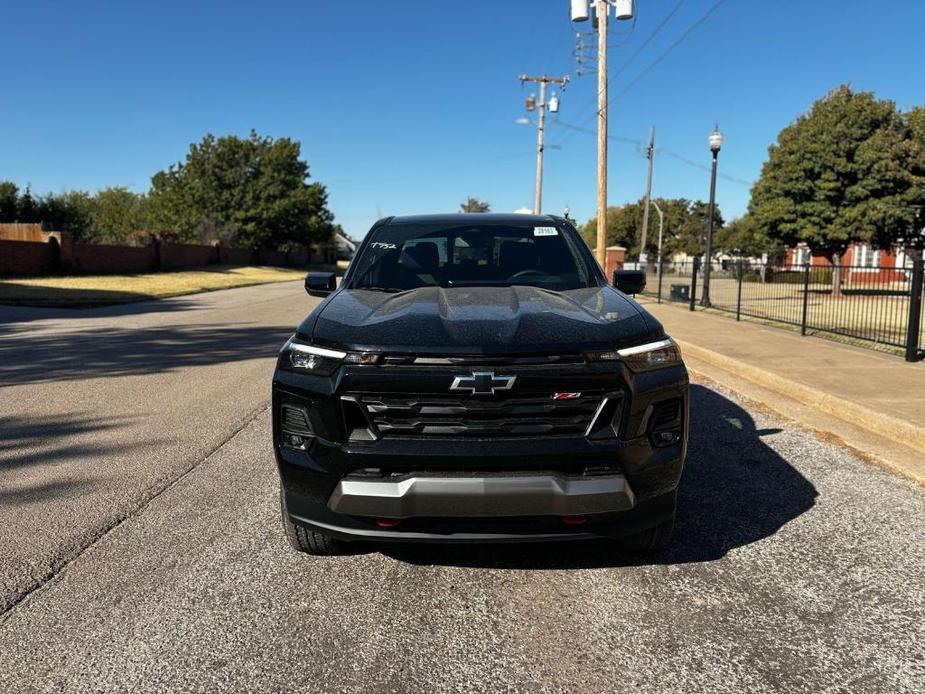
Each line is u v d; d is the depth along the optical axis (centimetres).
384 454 282
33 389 754
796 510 406
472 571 334
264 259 5256
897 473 473
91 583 319
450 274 425
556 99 3981
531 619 290
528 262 436
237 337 1204
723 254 6225
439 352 284
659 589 315
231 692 243
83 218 3850
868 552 351
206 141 5253
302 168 5538
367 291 404
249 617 291
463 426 285
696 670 255
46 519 393
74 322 1444
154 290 2394
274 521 393
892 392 657
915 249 2266
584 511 286
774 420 620
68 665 257
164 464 494
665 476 302
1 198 3478
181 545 360
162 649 268
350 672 254
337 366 293
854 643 271
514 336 294
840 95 2173
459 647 271
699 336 1127
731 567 336
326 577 327
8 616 290
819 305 1441
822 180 2158
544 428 286
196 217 4956
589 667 257
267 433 577
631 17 1884
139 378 820
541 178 4138
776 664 258
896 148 2053
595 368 286
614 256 2827
